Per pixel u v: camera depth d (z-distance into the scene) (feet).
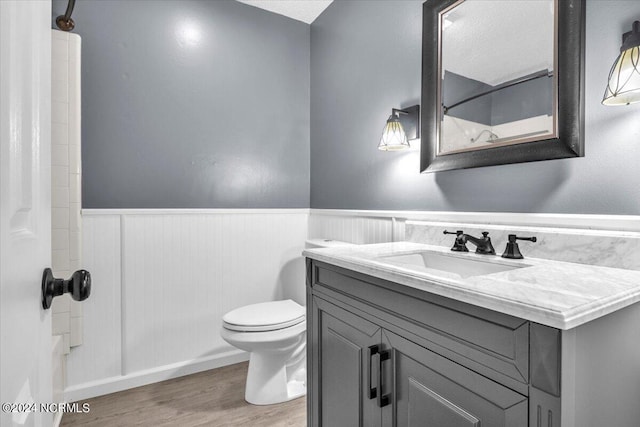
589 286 2.53
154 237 6.64
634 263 3.15
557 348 2.03
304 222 8.36
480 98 4.54
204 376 6.86
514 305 2.19
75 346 5.94
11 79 1.31
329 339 4.13
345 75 7.18
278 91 8.00
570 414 2.06
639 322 2.61
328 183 7.72
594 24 3.52
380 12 6.30
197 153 7.07
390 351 3.23
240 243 7.53
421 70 5.48
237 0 7.49
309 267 4.53
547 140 3.81
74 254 5.68
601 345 2.27
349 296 3.79
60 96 5.57
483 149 4.46
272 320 5.60
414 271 3.01
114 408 5.74
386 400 3.26
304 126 8.35
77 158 5.72
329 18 7.70
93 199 6.14
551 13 3.82
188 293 6.97
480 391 2.45
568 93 3.64
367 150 6.58
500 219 4.31
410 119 5.61
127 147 6.41
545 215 3.87
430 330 2.83
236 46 7.49
